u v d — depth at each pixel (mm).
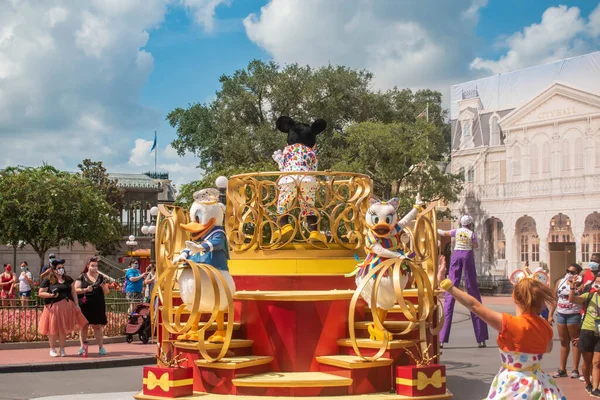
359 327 8703
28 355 14023
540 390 5277
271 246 9484
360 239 9766
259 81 43219
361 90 45000
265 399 7605
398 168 38562
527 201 39188
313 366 8297
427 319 8773
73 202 33938
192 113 45875
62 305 13742
